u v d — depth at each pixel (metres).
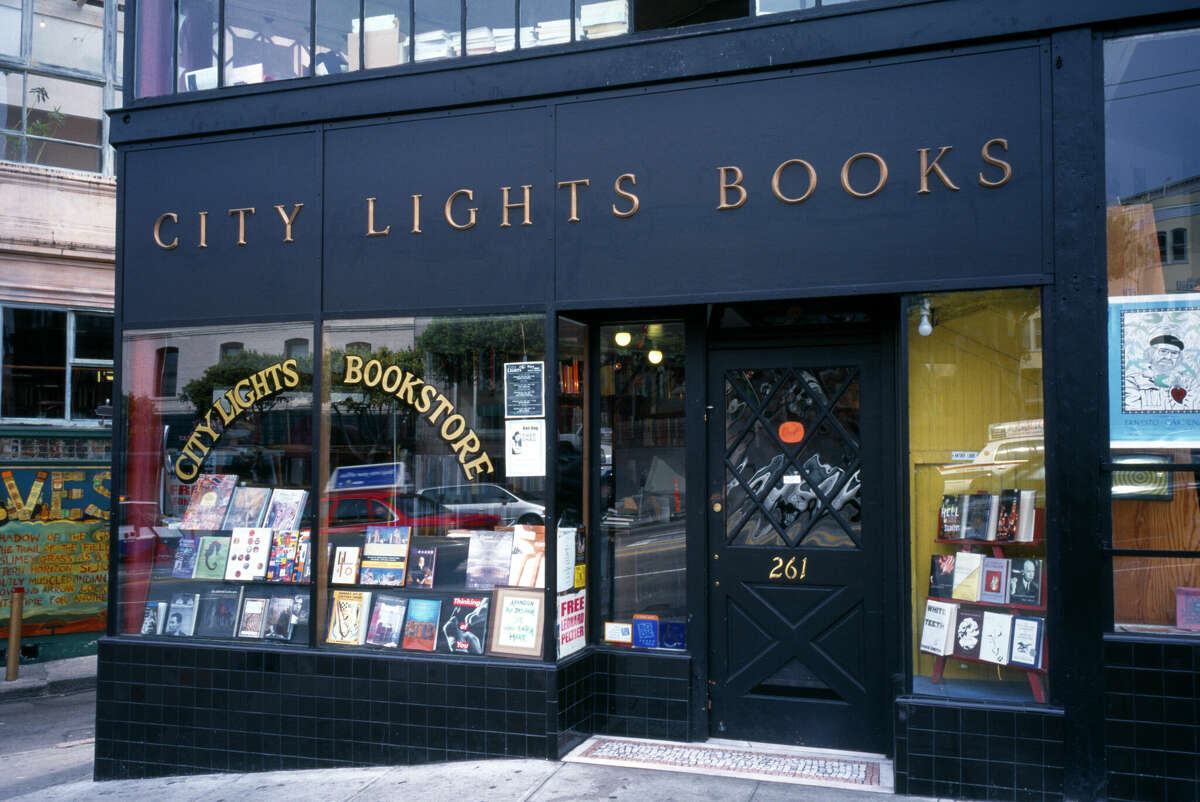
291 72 6.59
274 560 6.40
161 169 6.71
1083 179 4.93
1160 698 4.72
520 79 5.93
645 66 5.69
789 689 5.80
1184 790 4.68
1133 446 4.90
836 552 5.74
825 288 5.32
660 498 6.12
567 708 5.77
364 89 6.25
